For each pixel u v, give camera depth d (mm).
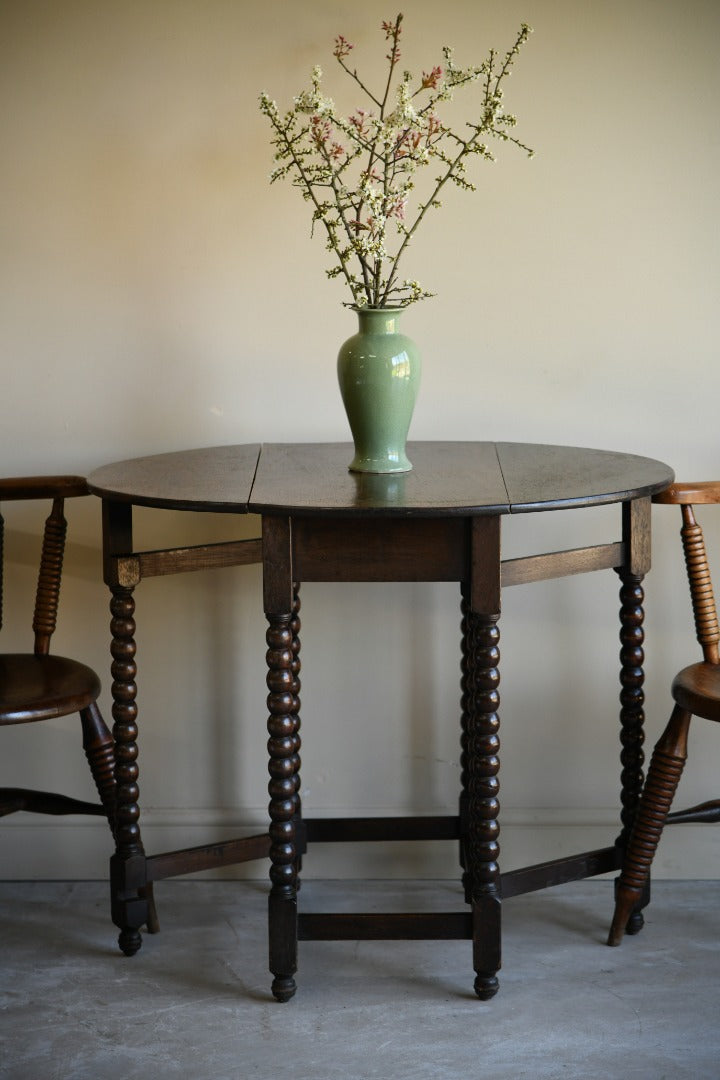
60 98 2510
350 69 2498
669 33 2469
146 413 2619
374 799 2711
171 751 2705
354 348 2172
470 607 2039
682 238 2529
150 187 2539
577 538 2635
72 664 2383
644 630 2648
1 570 2496
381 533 2025
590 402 2596
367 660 2672
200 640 2672
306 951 2389
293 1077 1953
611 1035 2064
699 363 2570
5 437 2627
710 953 2348
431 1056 2010
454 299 2566
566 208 2527
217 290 2572
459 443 2566
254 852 2443
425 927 2164
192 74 2502
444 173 2521
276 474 2221
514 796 2705
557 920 2498
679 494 2338
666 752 2303
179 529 2646
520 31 2404
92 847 2709
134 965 2326
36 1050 2035
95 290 2574
